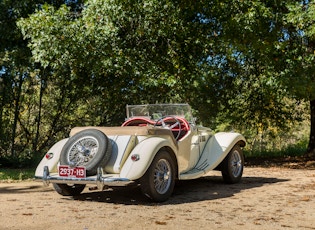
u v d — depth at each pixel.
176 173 6.60
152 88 12.34
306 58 12.57
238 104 17.47
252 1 11.96
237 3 12.13
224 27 12.28
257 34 12.38
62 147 6.46
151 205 5.93
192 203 6.10
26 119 16.67
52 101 16.08
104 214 5.22
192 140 7.38
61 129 16.39
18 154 14.60
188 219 4.95
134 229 4.42
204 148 7.77
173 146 6.55
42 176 6.17
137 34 11.85
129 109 7.83
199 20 12.99
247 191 7.26
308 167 12.52
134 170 5.73
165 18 11.82
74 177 5.89
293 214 5.34
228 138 7.98
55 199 6.43
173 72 12.02
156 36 11.93
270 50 12.61
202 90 14.48
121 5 11.05
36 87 15.73
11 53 13.09
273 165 13.36
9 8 13.52
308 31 11.99
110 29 10.91
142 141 6.12
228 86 15.73
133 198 6.52
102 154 5.88
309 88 12.27
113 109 14.81
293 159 15.60
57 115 15.91
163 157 6.20
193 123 7.56
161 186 6.21
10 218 4.96
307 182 8.46
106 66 11.01
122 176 5.72
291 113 17.97
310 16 11.38
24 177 9.68
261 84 15.20
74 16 12.68
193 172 7.13
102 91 13.77
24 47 13.61
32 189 7.64
